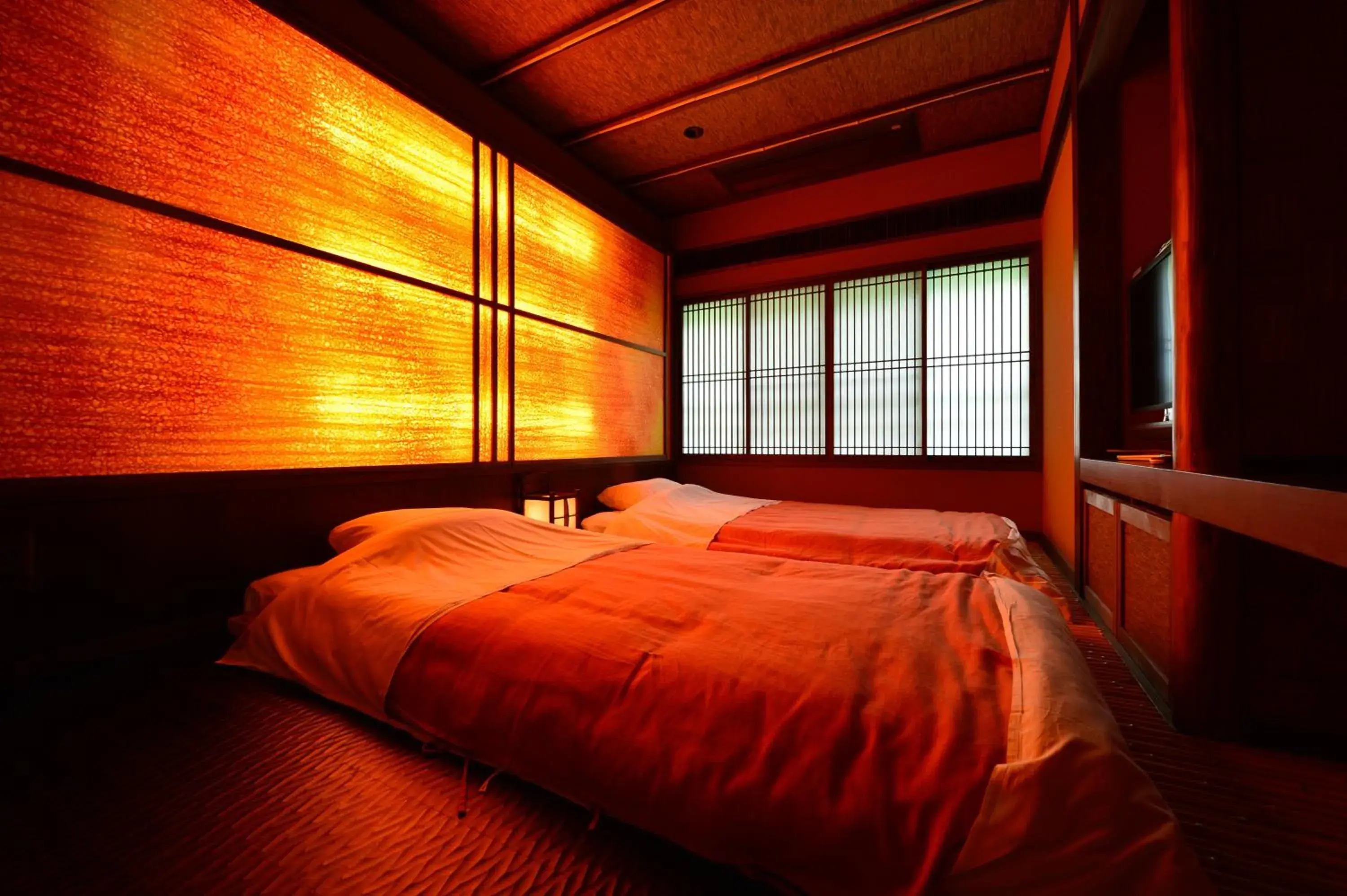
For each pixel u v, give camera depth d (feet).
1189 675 4.91
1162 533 5.44
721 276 15.90
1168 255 6.57
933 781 2.69
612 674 3.81
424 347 8.93
